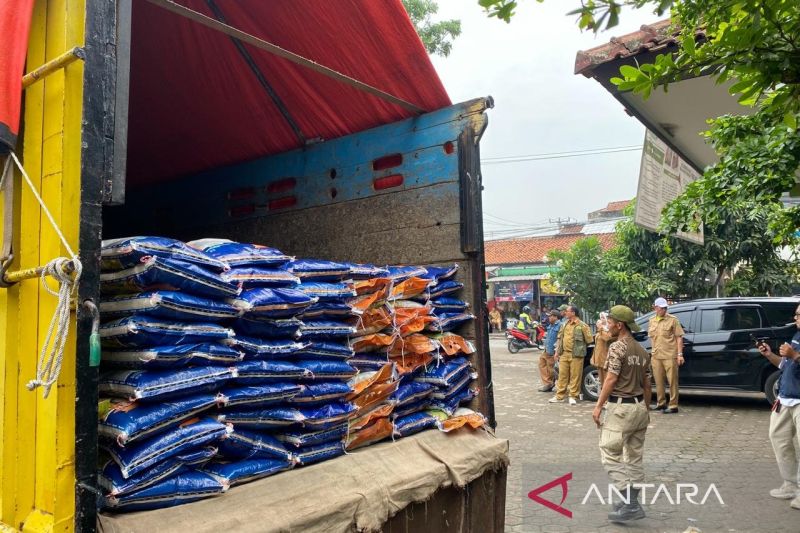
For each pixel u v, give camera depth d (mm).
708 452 6895
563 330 10648
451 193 3357
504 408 10016
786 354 5113
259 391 2193
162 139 4457
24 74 1764
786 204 6645
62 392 1569
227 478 2037
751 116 3949
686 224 4648
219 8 3246
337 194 3881
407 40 3029
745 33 2381
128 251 1873
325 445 2465
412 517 2533
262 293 2246
